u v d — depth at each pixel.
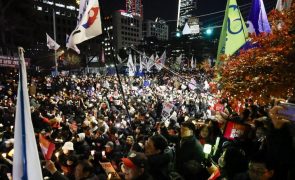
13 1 58.25
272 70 4.98
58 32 116.69
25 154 3.10
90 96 27.14
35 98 20.53
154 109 18.59
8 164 6.68
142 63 50.44
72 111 18.73
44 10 109.44
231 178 3.92
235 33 8.10
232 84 5.64
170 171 4.64
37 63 57.56
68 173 5.64
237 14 8.12
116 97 25.39
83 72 72.75
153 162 4.47
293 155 3.64
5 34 60.09
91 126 11.14
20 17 61.81
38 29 72.12
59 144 8.32
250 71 5.31
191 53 101.12
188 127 5.06
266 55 5.20
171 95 26.39
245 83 5.34
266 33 5.84
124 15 177.62
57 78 37.44
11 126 11.66
